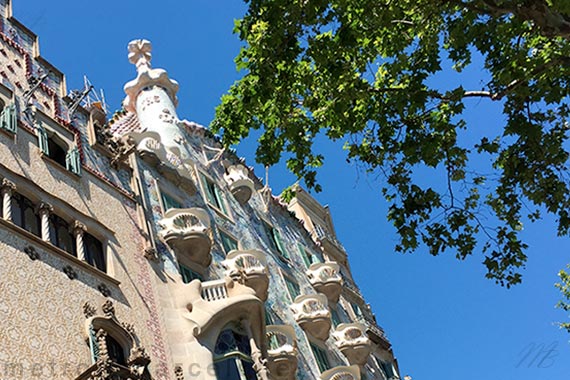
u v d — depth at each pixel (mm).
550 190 19969
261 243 33219
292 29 17938
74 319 17094
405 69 19812
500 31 18734
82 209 20578
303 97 20062
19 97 21391
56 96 23594
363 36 18938
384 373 36688
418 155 19656
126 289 19906
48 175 20125
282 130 19875
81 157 22516
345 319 37031
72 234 19500
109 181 23094
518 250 19922
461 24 18828
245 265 26797
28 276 16594
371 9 18125
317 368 29000
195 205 28766
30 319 15789
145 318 19844
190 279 23859
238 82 19516
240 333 21891
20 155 19484
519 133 19125
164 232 24109
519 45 19109
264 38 18031
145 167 26594
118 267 20250
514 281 20109
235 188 34031
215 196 31875
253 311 22453
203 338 20766
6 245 16562
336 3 17984
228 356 20641
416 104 18641
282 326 25766
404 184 20219
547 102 19078
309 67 19438
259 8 18203
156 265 22328
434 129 19734
